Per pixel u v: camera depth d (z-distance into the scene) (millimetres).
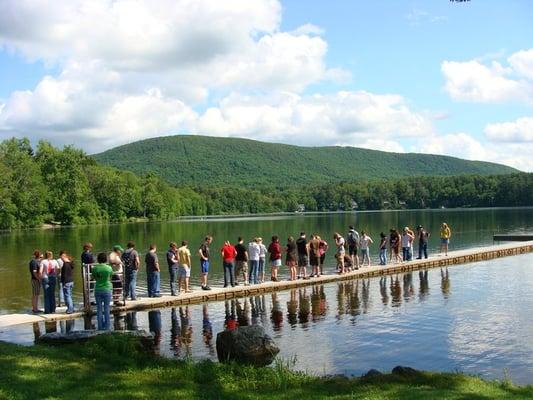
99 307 16359
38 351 11633
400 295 22688
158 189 138000
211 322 18156
